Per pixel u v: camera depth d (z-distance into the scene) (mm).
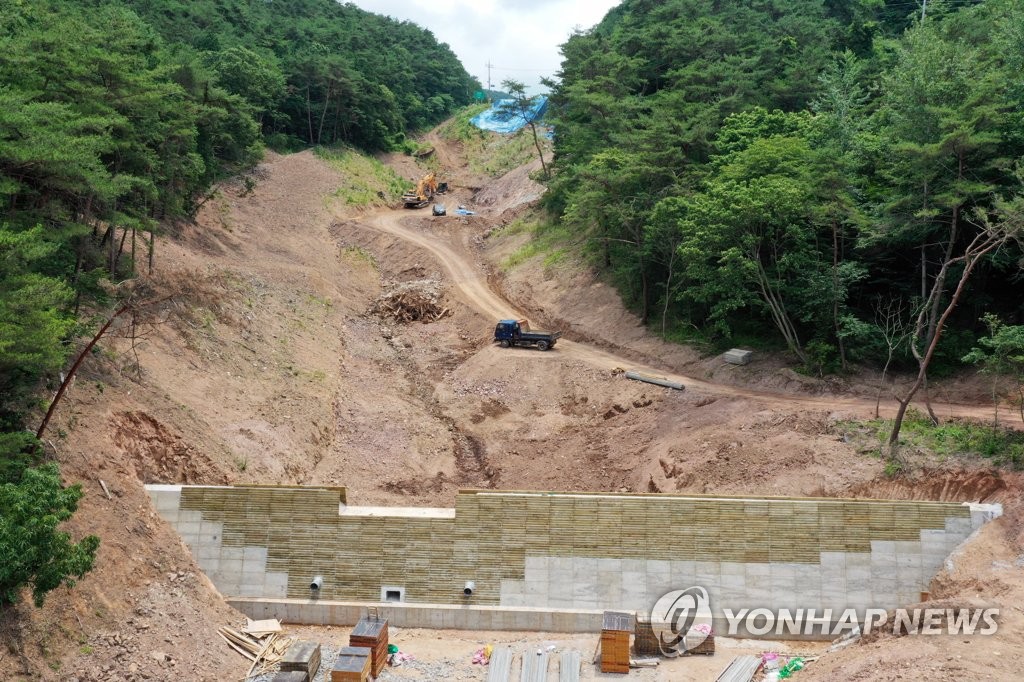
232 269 60562
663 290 58469
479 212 99562
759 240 46594
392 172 113375
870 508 30859
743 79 67375
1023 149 42281
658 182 58750
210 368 43562
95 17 61469
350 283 74188
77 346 34125
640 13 102562
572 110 80938
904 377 44312
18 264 27391
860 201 47719
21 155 29438
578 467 45406
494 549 31438
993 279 46812
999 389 40312
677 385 47875
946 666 22312
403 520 31781
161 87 45188
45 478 24031
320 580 31422
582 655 28297
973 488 33125
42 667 23000
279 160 100062
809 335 49719
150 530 29922
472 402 52844
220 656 27188
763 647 29312
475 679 26562
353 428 48250
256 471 38188
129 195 47625
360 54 130875
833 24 86562
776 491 37000
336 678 24875
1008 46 45281
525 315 66375
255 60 99625
